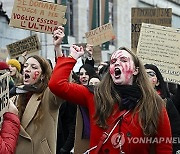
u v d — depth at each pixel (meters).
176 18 39.69
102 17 27.66
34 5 6.43
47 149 5.11
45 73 5.33
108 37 11.09
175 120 5.64
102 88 4.31
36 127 5.14
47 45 21.31
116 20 32.50
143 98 4.24
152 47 7.27
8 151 3.54
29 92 5.28
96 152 4.21
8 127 3.67
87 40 11.19
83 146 5.21
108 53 28.23
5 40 18.02
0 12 17.75
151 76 6.11
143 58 7.27
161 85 6.17
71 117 7.26
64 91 4.37
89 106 4.37
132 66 4.36
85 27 27.09
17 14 6.43
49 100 5.16
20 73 8.48
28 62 5.32
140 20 9.04
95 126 4.27
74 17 26.59
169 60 7.22
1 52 11.19
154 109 4.21
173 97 6.71
